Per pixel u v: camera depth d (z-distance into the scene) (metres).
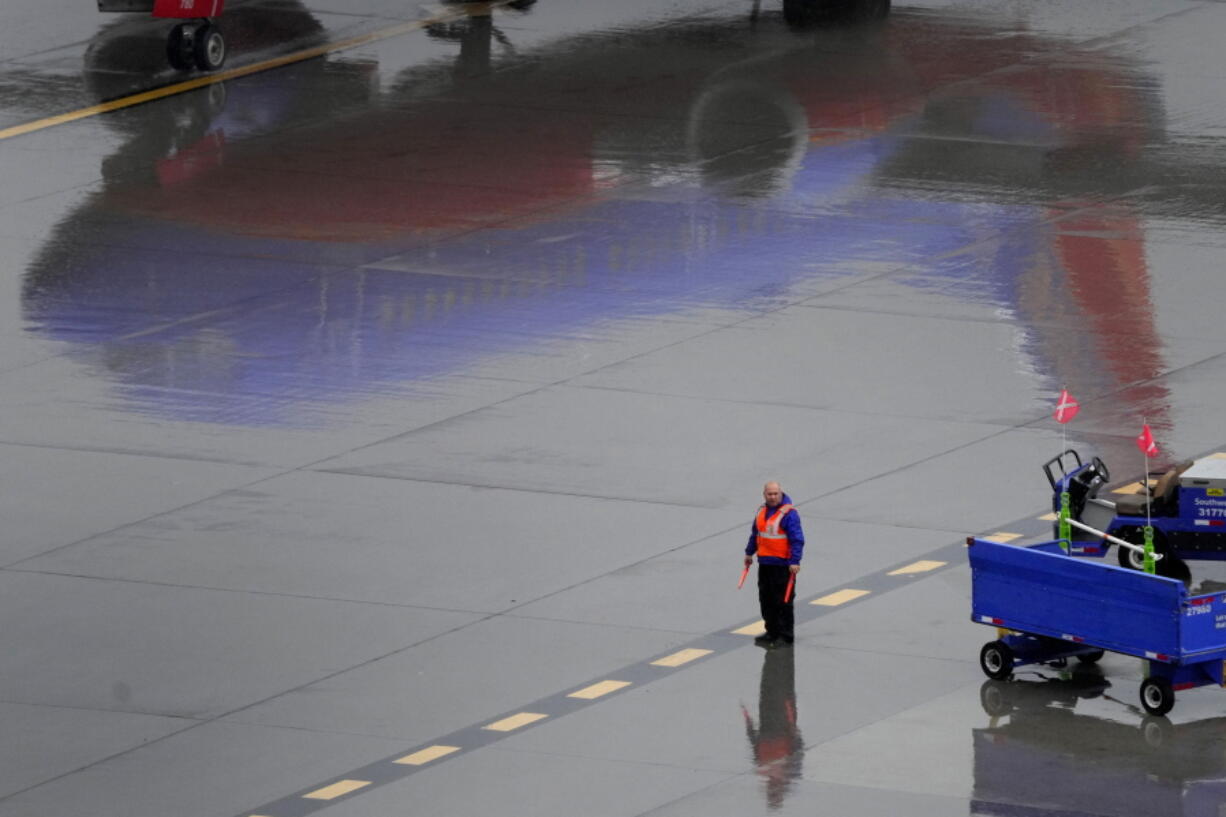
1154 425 72.44
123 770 52.03
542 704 54.81
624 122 107.25
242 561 63.91
